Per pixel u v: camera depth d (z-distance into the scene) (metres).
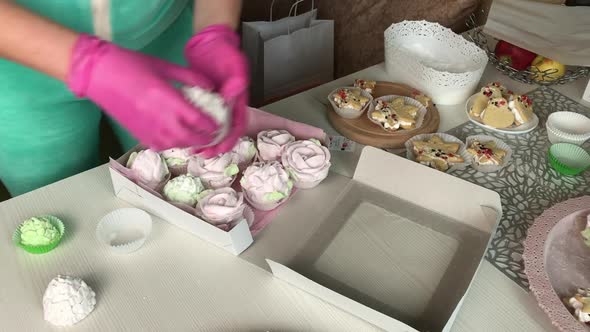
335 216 0.78
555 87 1.14
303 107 1.06
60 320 0.63
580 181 0.89
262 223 0.78
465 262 0.72
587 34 1.16
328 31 1.46
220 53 0.65
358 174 0.84
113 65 0.53
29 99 0.82
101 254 0.73
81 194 0.83
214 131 0.57
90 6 0.74
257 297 0.68
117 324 0.64
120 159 0.81
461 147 0.94
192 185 0.75
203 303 0.67
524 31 1.18
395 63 1.11
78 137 0.95
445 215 0.79
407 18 1.39
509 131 0.99
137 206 0.80
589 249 0.74
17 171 0.94
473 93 1.12
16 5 0.56
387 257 0.73
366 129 0.98
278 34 1.49
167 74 0.58
